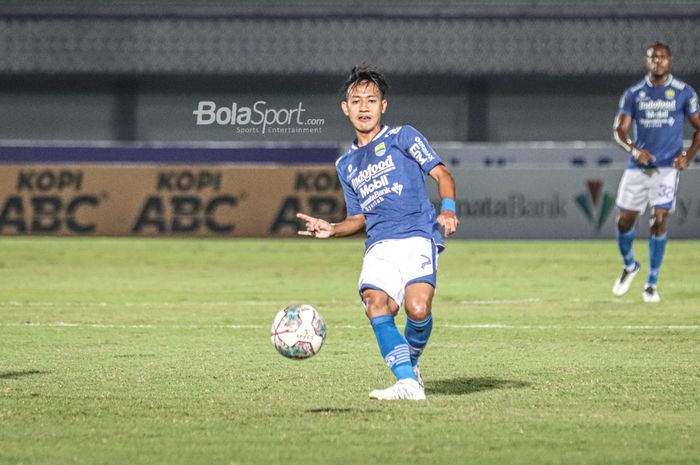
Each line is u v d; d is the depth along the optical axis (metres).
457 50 85.81
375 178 19.89
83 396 20.83
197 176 66.25
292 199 66.12
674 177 39.09
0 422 18.25
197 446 16.38
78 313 36.56
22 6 86.25
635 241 65.56
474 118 86.31
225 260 56.75
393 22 85.94
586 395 20.91
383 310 19.66
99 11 85.88
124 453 15.95
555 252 59.50
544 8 86.25
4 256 58.22
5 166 66.50
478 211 65.06
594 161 69.81
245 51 85.81
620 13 85.38
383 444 16.42
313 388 21.75
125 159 70.44
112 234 66.12
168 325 33.44
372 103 19.89
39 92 86.44
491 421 18.11
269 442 16.61
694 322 33.94
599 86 85.94
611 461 15.41
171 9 86.50
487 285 45.78
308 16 86.06
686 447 16.25
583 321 34.25
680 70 84.69
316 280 48.00
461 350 27.89
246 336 30.86
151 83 86.12
